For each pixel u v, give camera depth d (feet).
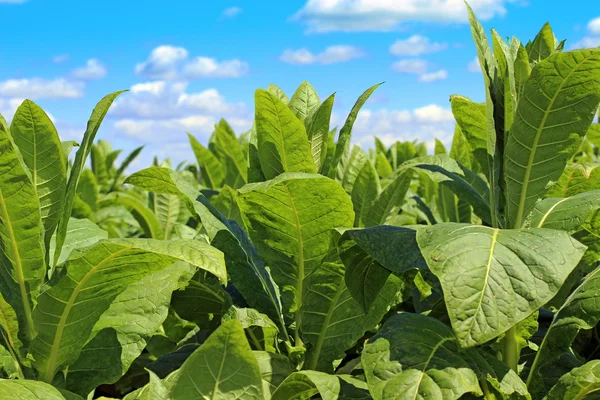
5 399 7.11
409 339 7.48
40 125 7.93
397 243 7.68
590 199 8.24
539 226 8.21
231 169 12.57
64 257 8.85
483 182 9.50
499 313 6.88
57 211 8.13
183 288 8.63
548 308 8.88
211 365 7.34
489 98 8.11
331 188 7.82
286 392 7.75
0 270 8.04
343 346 8.37
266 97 8.10
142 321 8.18
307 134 8.71
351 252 8.05
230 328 7.27
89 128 8.03
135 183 8.55
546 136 7.85
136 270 7.67
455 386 7.19
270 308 8.46
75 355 7.92
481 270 7.00
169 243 7.39
